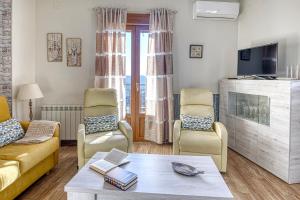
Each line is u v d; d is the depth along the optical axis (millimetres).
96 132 3568
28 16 4195
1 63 3662
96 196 1969
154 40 4477
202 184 1972
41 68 4551
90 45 4574
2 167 2209
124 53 4516
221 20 4695
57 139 3283
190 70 4730
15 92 3787
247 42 4430
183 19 4652
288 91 2898
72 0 4516
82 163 3055
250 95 3758
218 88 4777
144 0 4582
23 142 2906
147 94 4629
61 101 4613
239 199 2605
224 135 3227
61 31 4535
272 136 3219
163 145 4562
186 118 3809
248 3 4395
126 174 1977
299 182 2967
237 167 3506
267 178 3129
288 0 3389
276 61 3350
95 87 4426
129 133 3361
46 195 2662
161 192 1826
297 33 3234
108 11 4398
